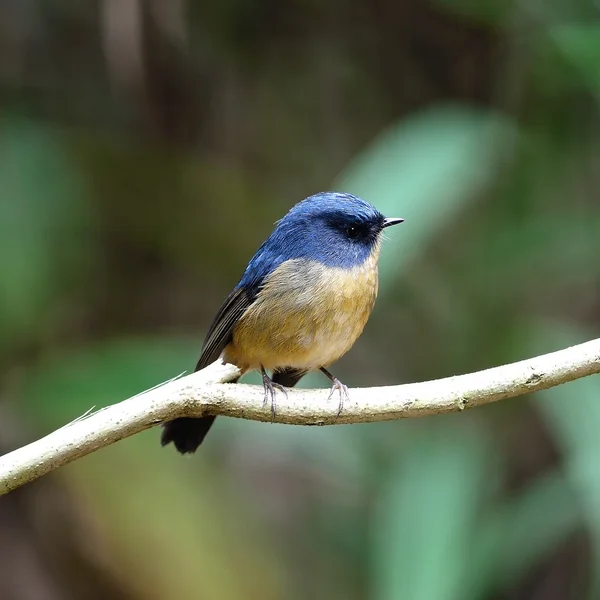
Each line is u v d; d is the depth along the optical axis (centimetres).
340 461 1064
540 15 1112
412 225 938
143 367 989
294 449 1092
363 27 1354
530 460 1197
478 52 1305
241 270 1305
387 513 977
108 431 606
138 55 1216
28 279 1135
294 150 1373
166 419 629
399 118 1368
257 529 1207
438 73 1345
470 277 1182
